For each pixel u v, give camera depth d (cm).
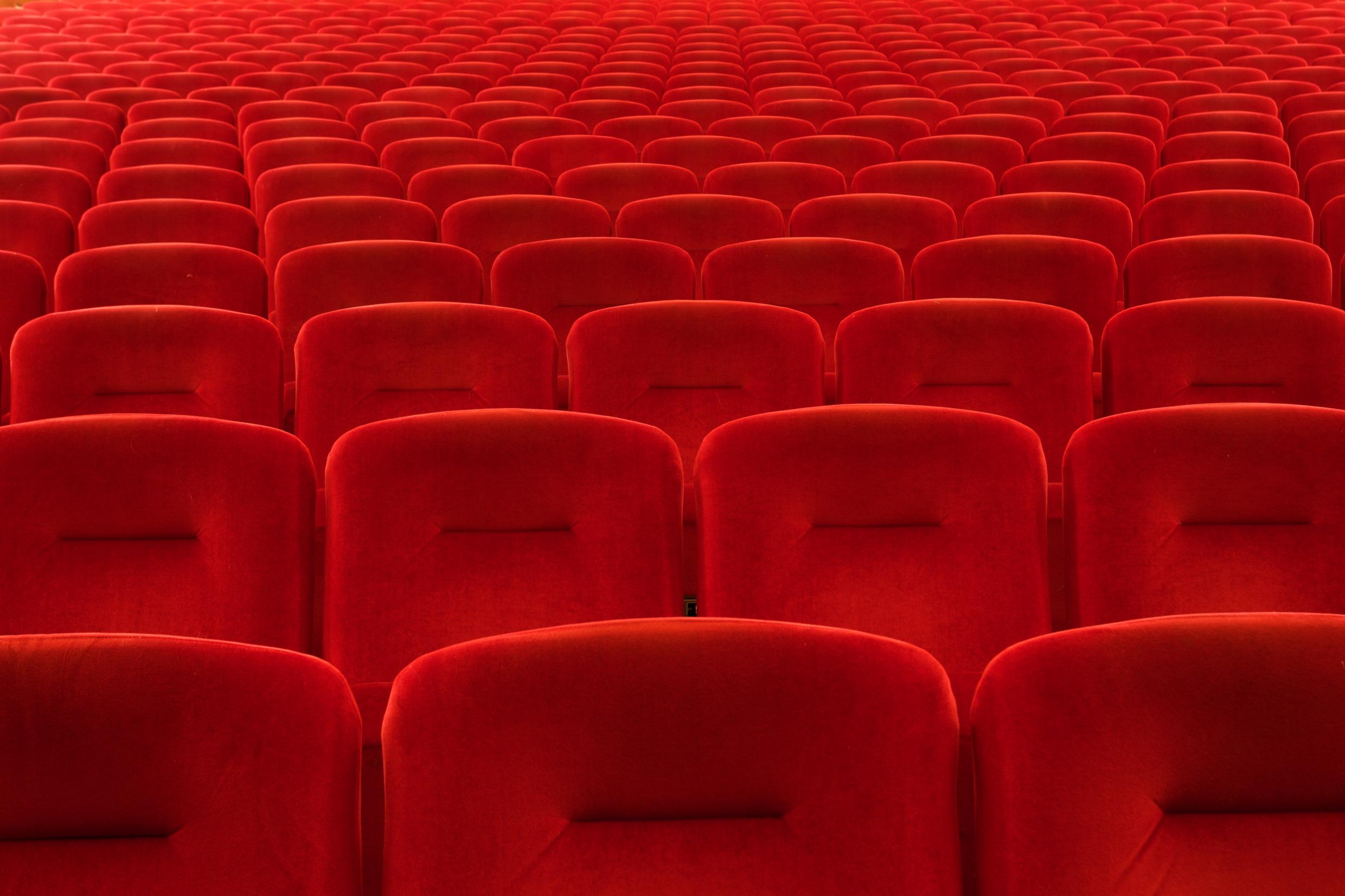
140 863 96
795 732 101
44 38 696
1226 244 270
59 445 151
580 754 100
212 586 155
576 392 217
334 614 157
